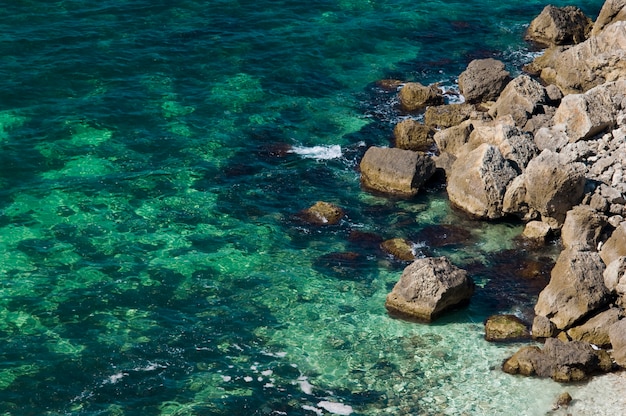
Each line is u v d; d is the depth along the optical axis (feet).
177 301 118.01
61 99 160.45
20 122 153.17
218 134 155.84
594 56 160.86
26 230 129.59
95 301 116.88
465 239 131.03
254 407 101.30
